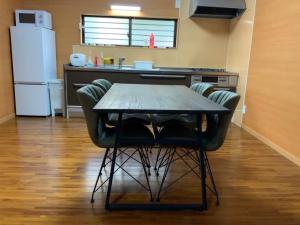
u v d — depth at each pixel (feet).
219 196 7.06
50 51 15.38
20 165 8.61
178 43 16.49
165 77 14.67
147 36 16.46
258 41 12.47
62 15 15.80
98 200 6.69
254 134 12.68
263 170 8.75
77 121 14.39
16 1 14.80
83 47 16.26
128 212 6.24
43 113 15.11
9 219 5.80
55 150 10.02
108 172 8.30
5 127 12.94
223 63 16.78
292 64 9.64
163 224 5.83
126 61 16.53
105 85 9.66
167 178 8.07
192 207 6.38
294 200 6.94
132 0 15.75
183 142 6.37
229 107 6.16
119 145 6.45
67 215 6.03
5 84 13.89
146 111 5.58
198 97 7.57
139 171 8.48
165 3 15.88
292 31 9.69
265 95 11.68
